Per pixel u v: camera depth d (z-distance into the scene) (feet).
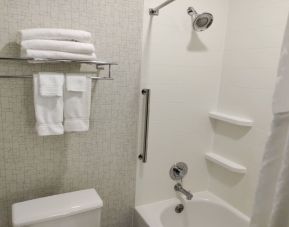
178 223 6.63
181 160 6.61
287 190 2.00
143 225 5.76
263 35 5.44
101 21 4.98
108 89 5.33
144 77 5.69
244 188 6.08
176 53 5.94
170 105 6.15
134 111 5.69
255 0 5.59
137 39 5.39
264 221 2.25
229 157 6.46
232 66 6.24
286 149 1.93
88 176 5.49
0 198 4.78
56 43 4.12
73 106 4.65
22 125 4.71
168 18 5.67
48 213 4.32
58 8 4.59
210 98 6.63
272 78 5.28
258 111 5.62
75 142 5.22
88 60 4.47
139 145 5.95
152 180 6.31
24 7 4.36
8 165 4.73
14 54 4.42
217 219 6.60
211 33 6.24
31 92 4.66
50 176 5.12
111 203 5.89
